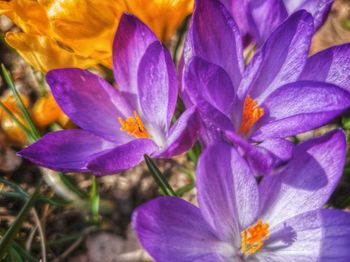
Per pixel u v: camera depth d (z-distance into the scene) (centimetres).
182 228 10
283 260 11
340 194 16
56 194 16
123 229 16
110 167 11
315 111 10
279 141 11
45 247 14
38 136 14
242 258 11
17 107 15
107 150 12
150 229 10
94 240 16
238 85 12
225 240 11
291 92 11
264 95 12
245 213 11
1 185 17
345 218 10
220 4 11
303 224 11
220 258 10
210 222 10
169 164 17
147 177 17
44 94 18
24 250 14
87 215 16
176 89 11
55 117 15
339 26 19
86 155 13
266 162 10
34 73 19
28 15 13
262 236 11
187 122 10
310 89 11
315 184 11
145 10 13
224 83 11
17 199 17
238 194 11
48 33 13
